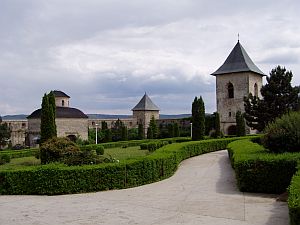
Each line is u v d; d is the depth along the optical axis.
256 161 11.27
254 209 8.94
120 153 29.61
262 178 11.16
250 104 39.62
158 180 14.45
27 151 30.47
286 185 10.90
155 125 57.41
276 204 9.48
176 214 8.56
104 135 54.19
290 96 37.84
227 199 10.23
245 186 11.38
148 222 7.91
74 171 12.06
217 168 17.88
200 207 9.24
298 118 14.23
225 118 55.19
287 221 7.69
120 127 57.44
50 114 24.17
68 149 18.36
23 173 12.05
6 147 46.06
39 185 11.92
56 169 12.02
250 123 40.00
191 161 21.73
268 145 13.88
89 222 8.01
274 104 37.78
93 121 60.62
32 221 8.22
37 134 48.97
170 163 15.98
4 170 12.23
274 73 38.69
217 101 56.06
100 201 10.40
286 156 11.29
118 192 11.92
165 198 10.55
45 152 18.31
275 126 14.30
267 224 7.53
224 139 31.97
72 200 10.71
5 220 8.38
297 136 13.52
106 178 12.47
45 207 9.77
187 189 12.04
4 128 45.41
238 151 14.81
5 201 10.84
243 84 54.12
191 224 7.67
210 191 11.57
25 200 10.95
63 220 8.23
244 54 56.16
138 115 71.69
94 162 14.02
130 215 8.56
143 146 34.12
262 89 39.25
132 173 13.12
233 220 7.92
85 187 12.14
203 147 27.34
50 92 24.69
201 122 34.28
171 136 55.22
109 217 8.41
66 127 50.28
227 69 55.56
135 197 10.88
